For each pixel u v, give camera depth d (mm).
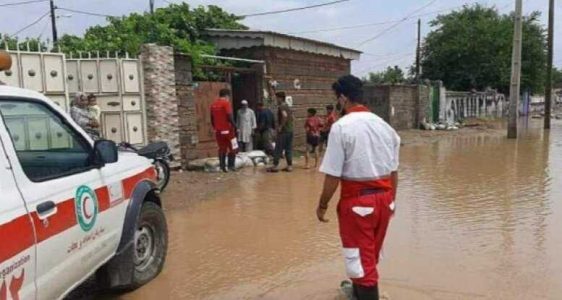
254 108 14812
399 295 4535
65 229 3369
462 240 6223
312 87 17641
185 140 11961
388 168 3840
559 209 7828
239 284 4945
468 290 4648
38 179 3281
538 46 38469
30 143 3527
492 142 19594
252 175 11352
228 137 11516
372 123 3793
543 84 40625
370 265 3820
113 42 12961
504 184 10117
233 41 15086
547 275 5012
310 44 16984
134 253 4570
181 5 16094
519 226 6844
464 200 8609
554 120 38031
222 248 6078
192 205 8383
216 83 13094
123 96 10352
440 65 39438
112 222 4148
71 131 3939
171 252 5938
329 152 3766
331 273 5195
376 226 3850
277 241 6336
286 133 11828
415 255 5664
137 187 4641
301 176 11250
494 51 37375
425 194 9180
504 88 38844
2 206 2779
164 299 4609
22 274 2885
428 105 27406
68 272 3445
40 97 3699
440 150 16797
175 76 11570
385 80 47906
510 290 4645
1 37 9484
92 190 3816
